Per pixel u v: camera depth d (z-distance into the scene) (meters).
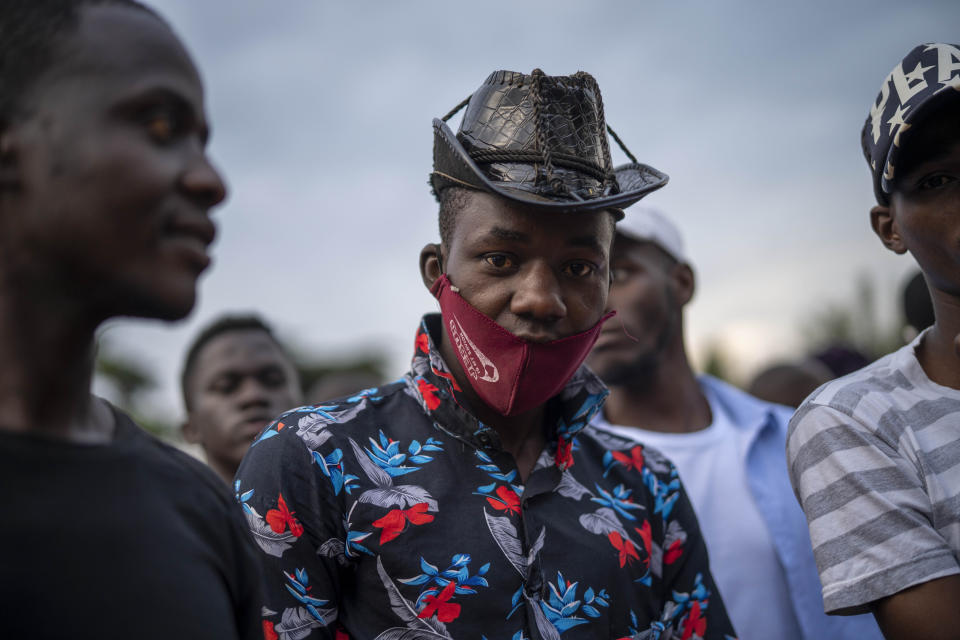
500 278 1.73
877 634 2.68
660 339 3.07
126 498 1.12
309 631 1.62
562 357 1.74
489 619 1.64
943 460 1.67
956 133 1.66
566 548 1.77
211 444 3.36
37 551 1.02
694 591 1.99
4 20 1.06
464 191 1.79
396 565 1.65
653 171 1.94
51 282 1.06
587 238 1.72
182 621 1.11
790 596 2.73
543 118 1.77
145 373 11.36
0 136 1.04
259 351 3.42
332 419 1.79
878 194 1.90
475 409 1.87
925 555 1.59
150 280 1.08
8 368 1.08
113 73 1.08
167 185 1.09
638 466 2.05
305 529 1.67
